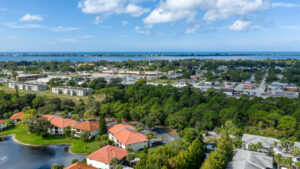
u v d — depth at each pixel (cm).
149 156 6344
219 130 10819
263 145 8512
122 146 8812
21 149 9025
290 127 9831
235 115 11269
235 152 7744
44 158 8244
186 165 6444
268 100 13912
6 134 10619
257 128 10688
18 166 7625
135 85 17088
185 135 8794
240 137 10125
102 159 7256
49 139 10069
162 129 11656
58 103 14775
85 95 19388
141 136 9294
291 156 8088
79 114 12962
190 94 15762
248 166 6419
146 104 13188
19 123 11169
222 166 6425
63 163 7862
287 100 13238
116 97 15100
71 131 10244
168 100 13888
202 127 10994
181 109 12606
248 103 12912
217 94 15850
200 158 7525
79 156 8438
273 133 9562
